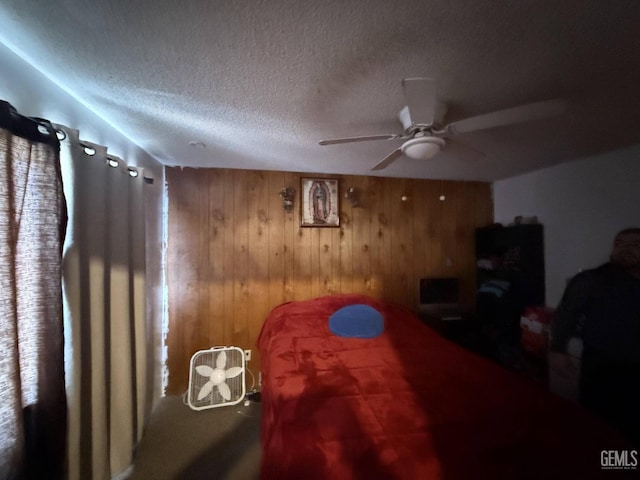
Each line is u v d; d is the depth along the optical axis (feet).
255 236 8.18
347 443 2.97
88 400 4.17
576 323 6.84
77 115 4.23
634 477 2.57
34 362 3.19
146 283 6.79
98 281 4.31
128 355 5.06
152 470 5.08
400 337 6.07
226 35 2.91
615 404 5.87
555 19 2.68
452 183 9.73
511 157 7.16
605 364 6.16
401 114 4.34
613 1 2.48
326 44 3.05
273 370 4.77
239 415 6.73
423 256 9.47
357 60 3.33
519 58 3.27
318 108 4.50
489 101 4.25
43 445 3.23
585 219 7.17
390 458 2.76
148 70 3.52
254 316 8.12
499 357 8.63
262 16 2.67
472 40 2.98
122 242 4.99
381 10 2.60
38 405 3.21
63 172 3.73
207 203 7.92
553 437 3.09
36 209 3.18
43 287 3.24
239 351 7.62
